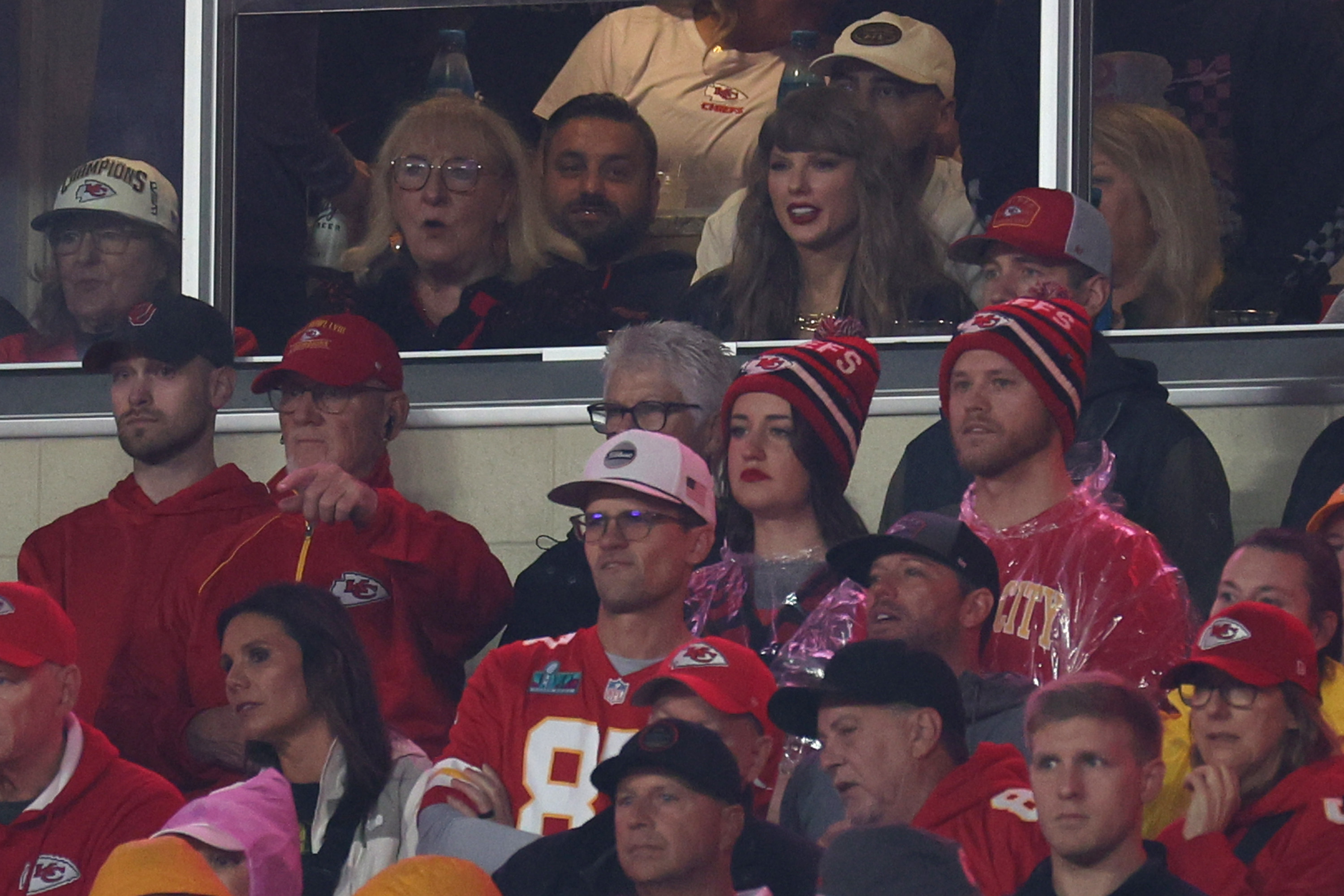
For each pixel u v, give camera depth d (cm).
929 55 2305
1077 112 2277
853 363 1892
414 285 2422
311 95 2452
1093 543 1731
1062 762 1436
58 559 2156
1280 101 2244
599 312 2380
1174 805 1623
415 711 1938
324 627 1714
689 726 1480
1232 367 2222
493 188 2409
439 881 1239
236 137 2466
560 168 2398
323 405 2102
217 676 2000
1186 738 1641
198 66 2477
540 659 1752
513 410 2348
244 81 2467
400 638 1964
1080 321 1805
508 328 2392
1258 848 1512
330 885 1647
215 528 2148
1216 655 1556
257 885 1572
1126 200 2264
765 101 2348
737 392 1880
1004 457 1769
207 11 2478
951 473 2031
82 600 2123
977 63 2305
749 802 1553
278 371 2100
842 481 1869
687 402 1956
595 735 1694
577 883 1520
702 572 1877
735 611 1848
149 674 2077
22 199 2495
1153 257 2261
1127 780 1430
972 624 1664
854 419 1878
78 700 2094
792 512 1856
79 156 2494
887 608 1658
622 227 2381
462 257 2411
